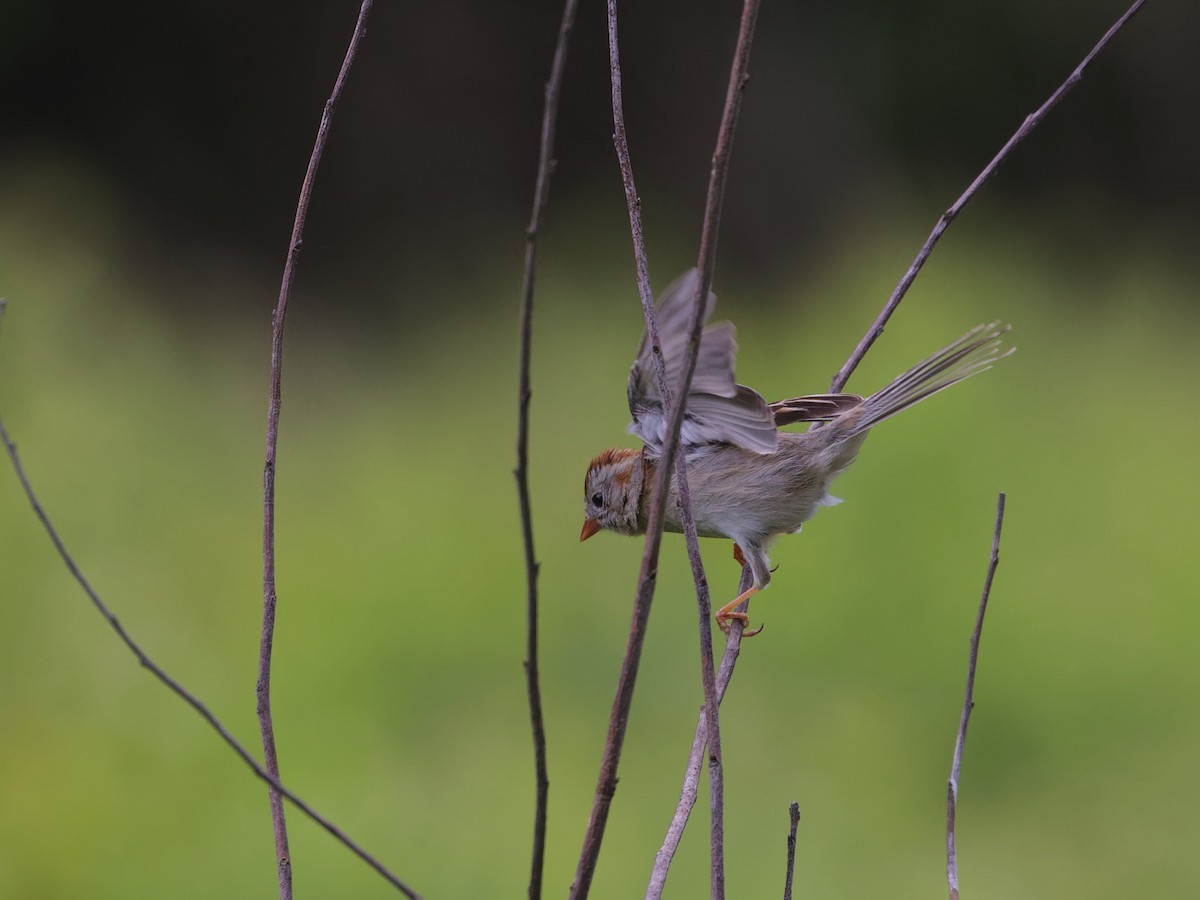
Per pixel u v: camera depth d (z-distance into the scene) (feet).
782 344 54.49
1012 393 45.55
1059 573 38.47
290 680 34.50
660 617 37.93
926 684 36.58
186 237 83.66
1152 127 94.22
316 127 87.20
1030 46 92.17
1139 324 57.11
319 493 48.91
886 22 91.45
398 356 74.84
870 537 38.96
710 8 92.07
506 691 36.60
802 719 35.45
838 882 30.48
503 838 29.71
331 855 28.86
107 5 82.28
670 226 86.89
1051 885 32.17
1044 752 35.58
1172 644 36.70
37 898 28.43
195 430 51.88
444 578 38.55
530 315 9.51
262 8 85.46
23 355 43.91
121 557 39.11
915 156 92.32
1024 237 64.59
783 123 90.58
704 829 31.30
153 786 30.99
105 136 83.76
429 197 89.20
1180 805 34.12
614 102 14.23
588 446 48.29
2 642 33.78
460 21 89.97
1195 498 40.81
